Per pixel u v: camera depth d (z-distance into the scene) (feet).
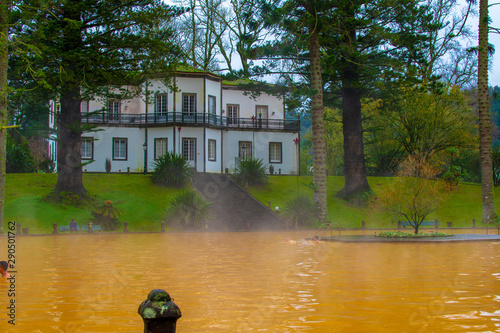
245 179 126.82
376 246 57.36
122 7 94.32
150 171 139.44
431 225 100.68
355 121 118.73
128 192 112.68
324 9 95.14
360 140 118.62
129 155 140.26
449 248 54.70
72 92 99.76
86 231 85.35
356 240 62.23
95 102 138.82
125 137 140.26
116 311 22.34
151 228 92.22
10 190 104.94
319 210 98.22
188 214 92.02
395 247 55.98
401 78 100.37
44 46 76.89
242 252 51.08
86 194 102.63
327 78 112.47
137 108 142.61
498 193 127.95
